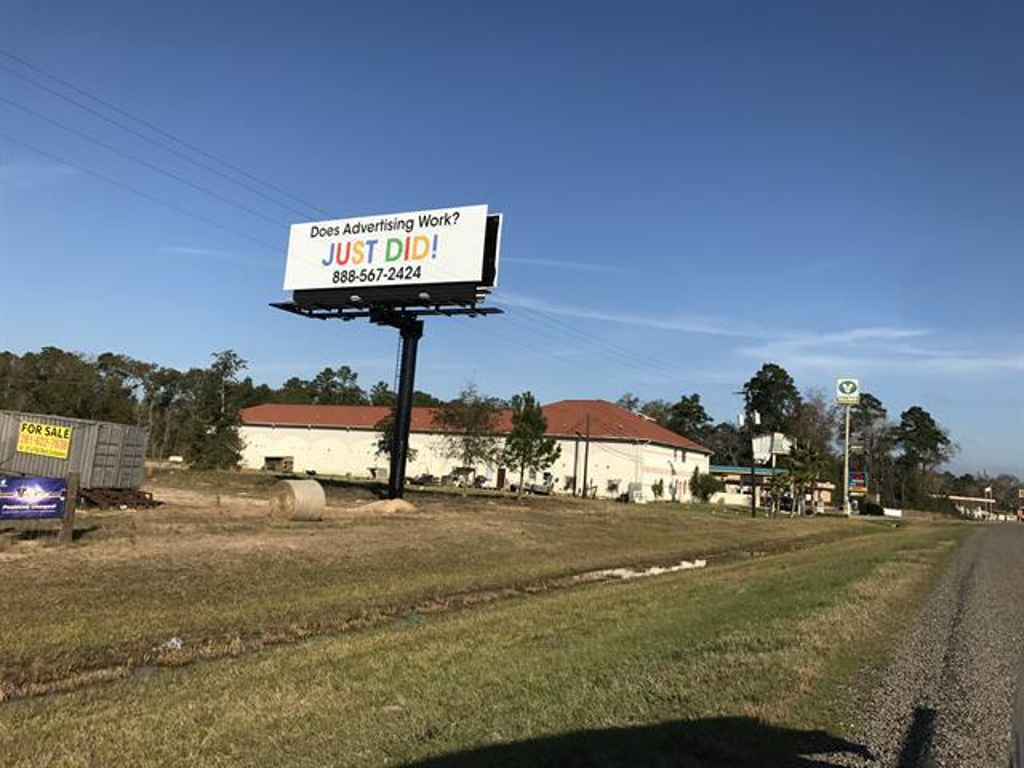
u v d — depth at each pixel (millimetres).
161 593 12969
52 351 91188
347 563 17625
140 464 29766
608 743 5738
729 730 6133
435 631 10633
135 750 5715
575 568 20875
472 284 35219
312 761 5434
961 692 7730
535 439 51344
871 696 7395
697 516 47812
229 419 73000
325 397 133250
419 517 28953
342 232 38438
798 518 63375
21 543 15836
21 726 6344
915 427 139625
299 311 39594
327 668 8328
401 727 6113
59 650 9398
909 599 14102
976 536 42594
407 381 36219
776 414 126875
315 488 25359
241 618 11766
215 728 6184
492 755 5465
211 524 21625
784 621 10914
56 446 27000
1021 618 12930
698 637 9797
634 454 72688
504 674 7883
